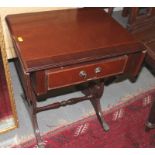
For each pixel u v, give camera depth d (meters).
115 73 1.15
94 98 1.49
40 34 1.11
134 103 1.67
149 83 1.85
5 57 1.05
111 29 1.20
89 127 1.47
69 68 1.00
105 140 1.42
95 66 1.05
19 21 1.18
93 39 1.12
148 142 1.44
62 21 1.22
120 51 1.07
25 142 1.36
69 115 1.54
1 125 1.37
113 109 1.61
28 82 0.98
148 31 1.62
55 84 1.03
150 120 1.42
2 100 1.29
